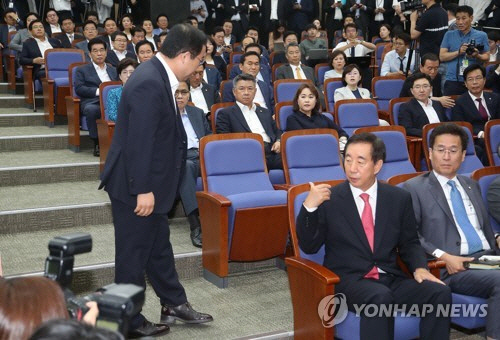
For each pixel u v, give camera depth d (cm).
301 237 281
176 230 440
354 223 285
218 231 362
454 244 314
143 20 1009
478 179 352
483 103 581
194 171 419
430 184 323
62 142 587
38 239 405
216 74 689
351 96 623
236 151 395
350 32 896
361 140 287
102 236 416
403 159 466
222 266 365
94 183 513
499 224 346
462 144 319
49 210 424
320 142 427
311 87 484
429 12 691
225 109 483
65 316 92
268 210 370
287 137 423
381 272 286
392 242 287
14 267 351
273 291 366
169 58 280
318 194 274
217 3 1090
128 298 102
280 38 1052
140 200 270
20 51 770
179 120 286
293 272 285
